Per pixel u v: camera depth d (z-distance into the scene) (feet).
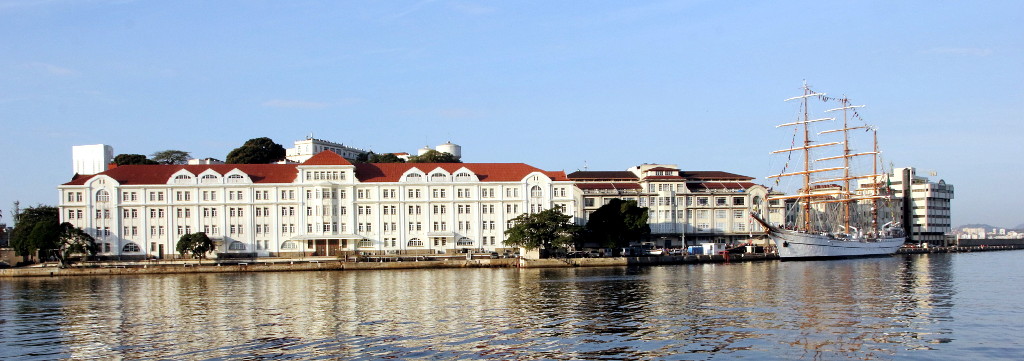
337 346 176.24
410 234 543.80
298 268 443.32
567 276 371.35
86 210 517.55
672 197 633.20
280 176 546.67
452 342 179.93
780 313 220.43
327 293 290.56
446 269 448.24
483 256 499.92
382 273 414.00
